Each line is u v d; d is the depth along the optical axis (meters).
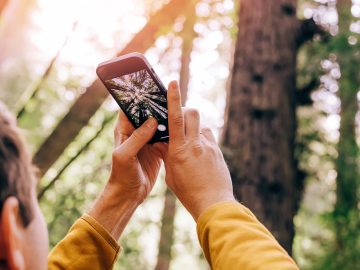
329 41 4.17
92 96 2.36
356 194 4.59
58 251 1.05
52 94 4.41
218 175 0.94
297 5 4.11
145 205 5.75
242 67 3.84
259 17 3.92
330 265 4.61
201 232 0.88
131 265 5.76
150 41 2.56
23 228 0.62
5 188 0.59
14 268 0.59
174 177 0.95
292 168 3.73
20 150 0.62
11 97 7.94
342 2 4.29
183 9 2.56
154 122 1.04
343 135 4.64
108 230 1.07
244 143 3.67
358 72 4.30
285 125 3.76
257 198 3.58
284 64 3.87
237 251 0.81
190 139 0.96
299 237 4.99
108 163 4.92
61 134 2.36
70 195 4.74
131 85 1.06
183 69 5.14
